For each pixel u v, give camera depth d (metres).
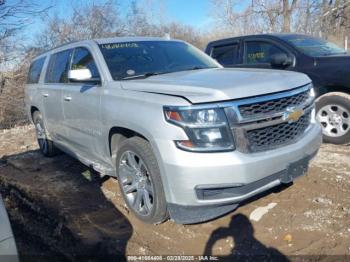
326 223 3.63
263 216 3.80
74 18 16.48
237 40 7.32
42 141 6.53
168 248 3.46
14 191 5.11
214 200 3.20
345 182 4.44
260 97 3.28
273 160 3.26
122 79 4.15
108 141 4.16
